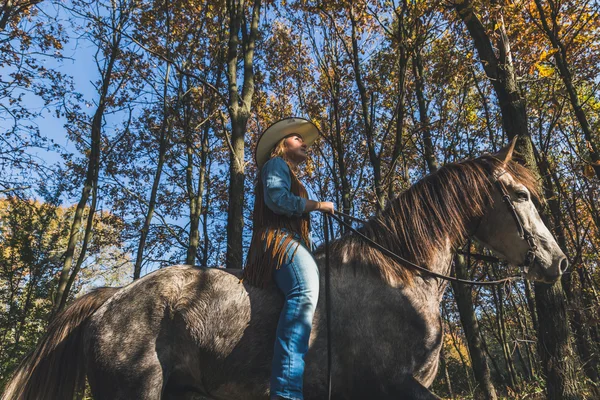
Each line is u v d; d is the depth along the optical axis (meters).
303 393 2.56
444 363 17.17
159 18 12.31
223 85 13.45
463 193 2.93
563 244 9.10
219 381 2.63
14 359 9.45
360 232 3.04
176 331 2.68
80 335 2.82
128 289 2.83
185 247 16.70
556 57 7.66
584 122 8.20
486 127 13.04
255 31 8.57
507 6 6.74
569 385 5.67
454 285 10.65
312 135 3.34
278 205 2.69
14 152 10.96
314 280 2.62
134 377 2.54
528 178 3.01
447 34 9.59
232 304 2.69
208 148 15.69
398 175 14.98
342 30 13.01
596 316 8.46
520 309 17.47
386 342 2.61
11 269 10.77
